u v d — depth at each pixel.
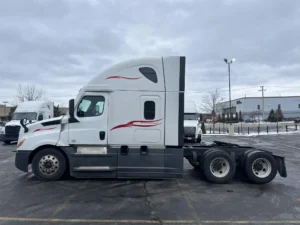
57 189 6.66
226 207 5.49
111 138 7.36
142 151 7.35
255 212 5.22
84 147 7.43
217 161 7.57
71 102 7.37
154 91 7.37
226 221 4.75
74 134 7.38
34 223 4.56
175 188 6.93
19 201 5.72
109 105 7.41
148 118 7.35
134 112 7.36
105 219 4.77
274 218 4.91
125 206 5.47
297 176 8.59
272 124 51.56
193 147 8.33
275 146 17.52
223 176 7.48
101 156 7.30
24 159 7.36
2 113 66.62
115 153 7.32
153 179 7.83
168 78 7.39
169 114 7.36
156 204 5.62
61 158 7.45
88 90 7.41
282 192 6.68
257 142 20.34
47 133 7.41
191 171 9.23
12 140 18.84
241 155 7.97
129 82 7.40
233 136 27.48
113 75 7.42
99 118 7.38
